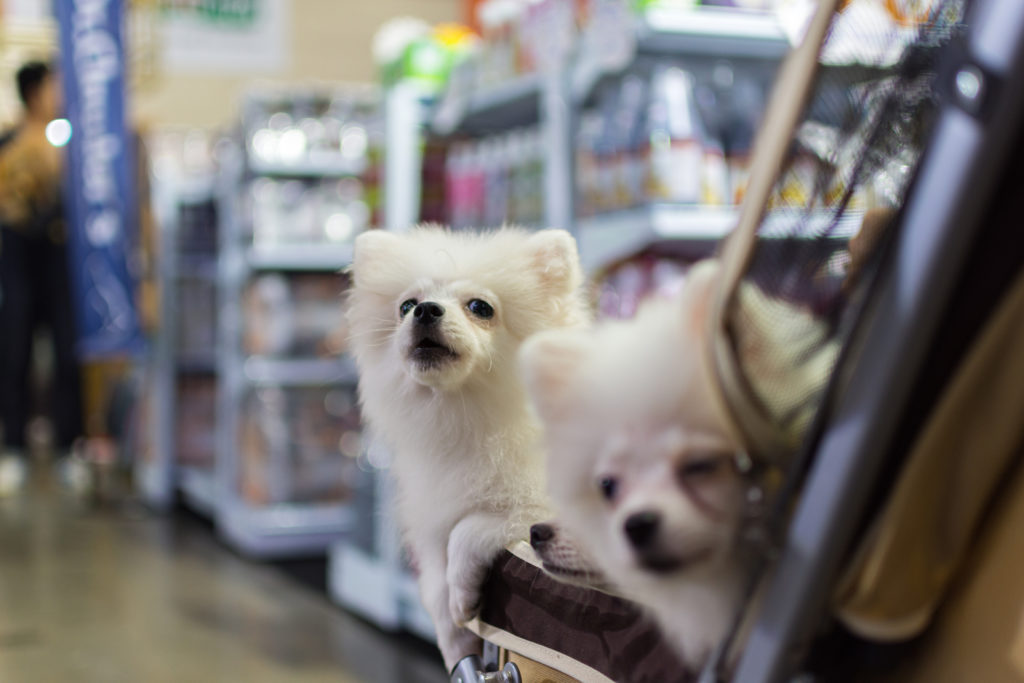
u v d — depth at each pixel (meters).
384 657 3.15
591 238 2.58
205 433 5.71
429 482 1.09
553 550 0.78
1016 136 0.56
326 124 4.68
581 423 0.66
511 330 1.16
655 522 0.59
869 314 0.60
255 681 2.90
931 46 0.61
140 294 5.24
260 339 4.62
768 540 0.62
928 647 0.63
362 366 1.25
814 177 0.64
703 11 2.53
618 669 0.73
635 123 2.53
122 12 5.02
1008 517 0.62
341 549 3.90
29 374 5.95
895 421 0.59
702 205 2.44
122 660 3.06
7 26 6.46
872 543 0.62
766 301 0.62
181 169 5.91
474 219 3.28
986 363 0.61
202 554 4.59
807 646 0.62
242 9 7.72
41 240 5.77
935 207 0.57
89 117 4.99
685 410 0.62
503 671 0.96
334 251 4.61
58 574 4.15
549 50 2.70
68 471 6.10
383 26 8.05
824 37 0.63
